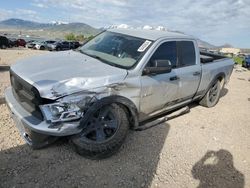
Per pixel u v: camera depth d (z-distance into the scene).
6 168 3.48
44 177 3.42
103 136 3.85
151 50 4.55
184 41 5.39
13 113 3.84
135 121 4.33
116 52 4.68
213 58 6.96
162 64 4.43
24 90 3.75
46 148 4.01
